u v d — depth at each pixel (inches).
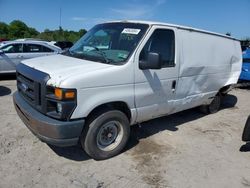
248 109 297.7
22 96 163.3
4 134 185.0
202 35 213.6
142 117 176.2
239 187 145.8
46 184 134.4
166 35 179.0
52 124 133.3
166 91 183.3
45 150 166.7
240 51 273.4
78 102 136.1
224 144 197.9
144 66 158.1
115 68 149.9
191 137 205.6
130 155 169.3
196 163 166.2
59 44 572.4
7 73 386.3
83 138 151.6
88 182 138.4
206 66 220.5
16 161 152.3
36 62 164.4
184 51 193.3
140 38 163.2
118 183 139.9
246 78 375.6
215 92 248.7
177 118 248.2
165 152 177.0
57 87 131.5
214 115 266.5
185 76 197.5
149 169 155.1
